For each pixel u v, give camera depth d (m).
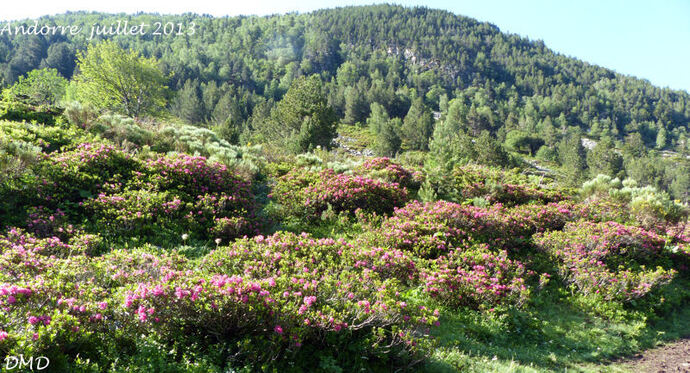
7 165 8.76
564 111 180.62
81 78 44.44
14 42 153.00
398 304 5.44
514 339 6.59
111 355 4.01
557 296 8.44
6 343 3.49
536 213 12.17
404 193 13.06
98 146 11.16
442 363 5.28
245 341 4.34
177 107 97.94
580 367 6.07
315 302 5.31
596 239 10.18
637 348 7.01
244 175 13.32
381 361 4.96
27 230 7.48
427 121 86.88
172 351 4.17
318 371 4.57
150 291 4.54
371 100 119.88
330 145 41.50
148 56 161.25
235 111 91.44
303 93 39.72
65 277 5.28
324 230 10.40
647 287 8.42
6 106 16.02
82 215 8.47
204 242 8.66
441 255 8.83
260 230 9.62
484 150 54.38
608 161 80.75
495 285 7.27
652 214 13.95
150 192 9.68
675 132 172.00
